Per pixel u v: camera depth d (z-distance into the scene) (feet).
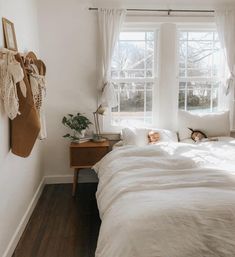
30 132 7.63
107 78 11.86
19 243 8.09
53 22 11.80
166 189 6.40
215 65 12.83
